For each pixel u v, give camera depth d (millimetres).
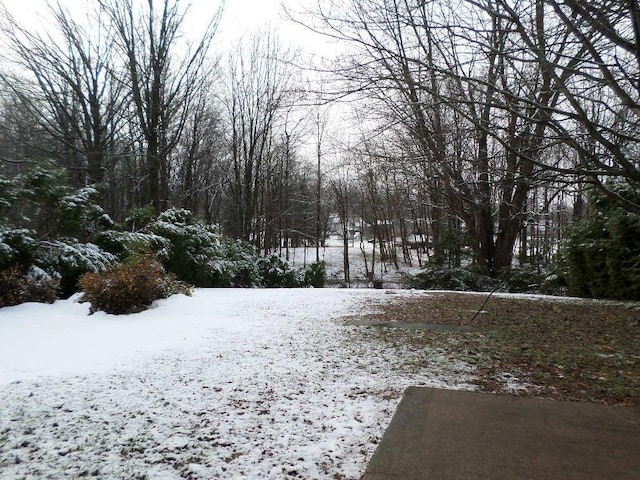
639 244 10570
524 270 16203
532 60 5023
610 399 4145
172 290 10453
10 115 20766
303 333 6934
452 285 16453
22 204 10688
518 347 6035
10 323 7605
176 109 19750
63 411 3877
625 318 8203
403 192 21281
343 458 3061
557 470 2834
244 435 3406
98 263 10547
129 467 2936
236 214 27812
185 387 4488
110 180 23812
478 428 3465
